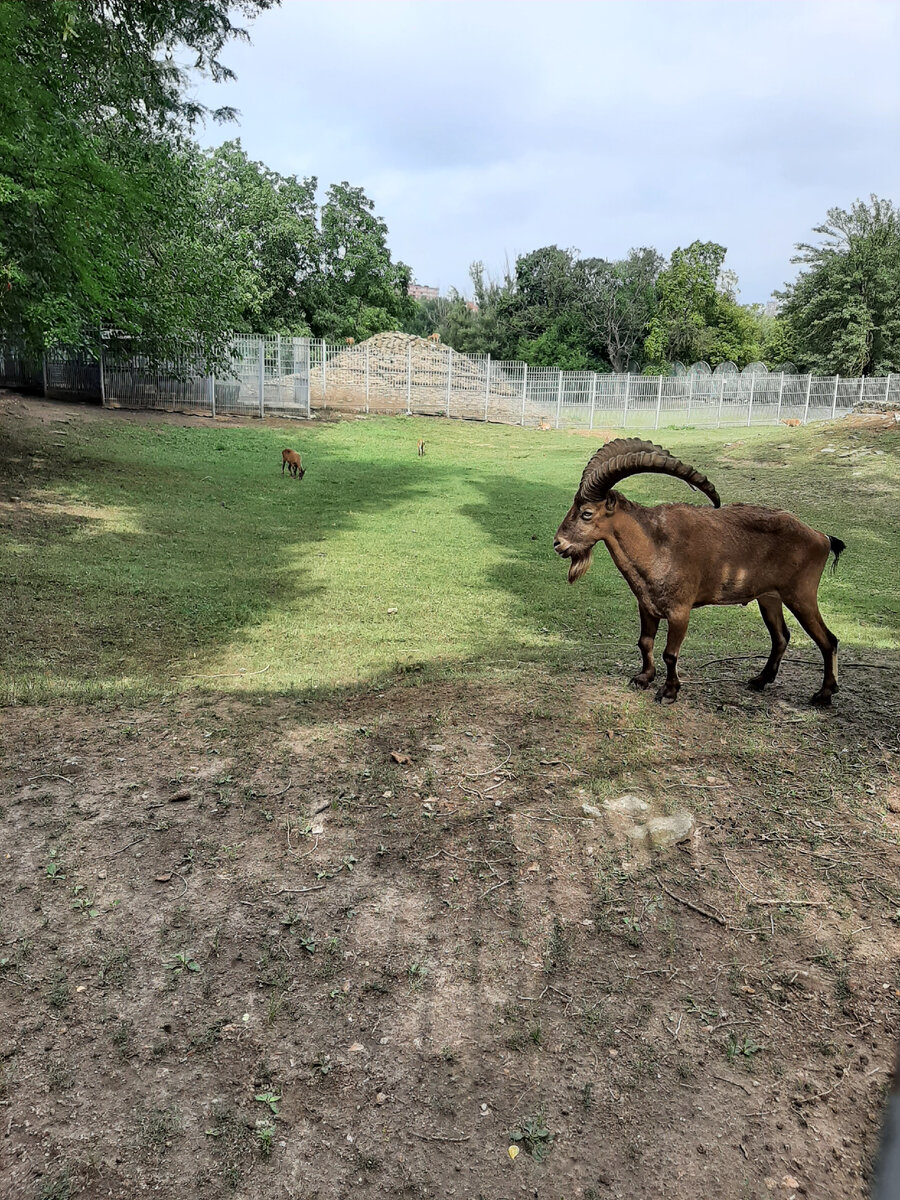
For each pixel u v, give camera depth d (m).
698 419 40.72
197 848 3.88
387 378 35.91
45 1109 2.53
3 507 12.40
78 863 3.72
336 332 48.97
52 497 13.70
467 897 3.62
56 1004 2.93
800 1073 2.77
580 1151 2.48
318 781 4.52
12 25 12.13
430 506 16.38
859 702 5.82
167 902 3.50
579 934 3.42
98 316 15.93
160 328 18.25
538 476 21.47
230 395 27.58
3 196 11.62
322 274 49.75
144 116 16.88
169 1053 2.76
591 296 70.81
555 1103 2.64
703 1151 2.49
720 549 5.49
